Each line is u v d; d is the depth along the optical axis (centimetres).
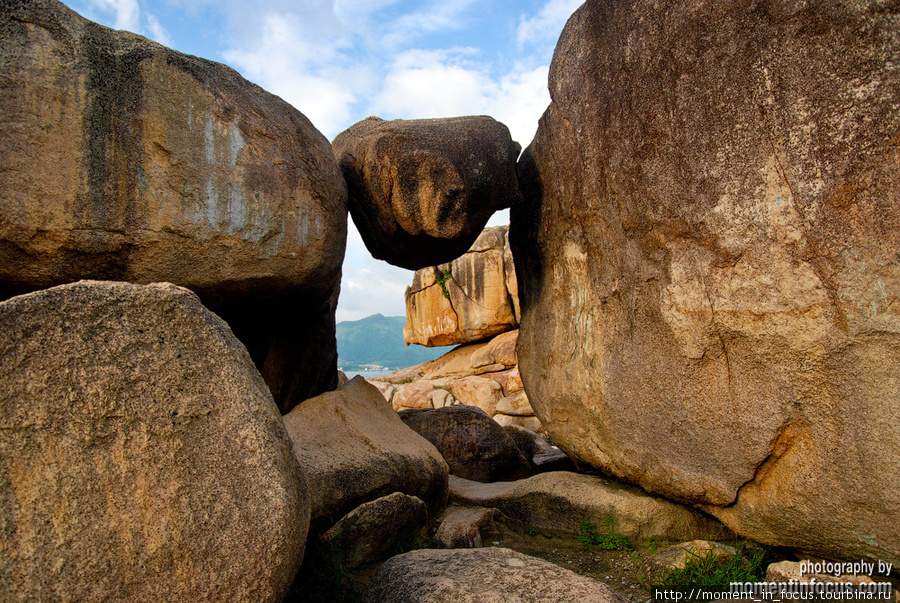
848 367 216
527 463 474
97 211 229
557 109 352
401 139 341
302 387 390
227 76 274
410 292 1443
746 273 245
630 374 306
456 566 221
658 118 277
